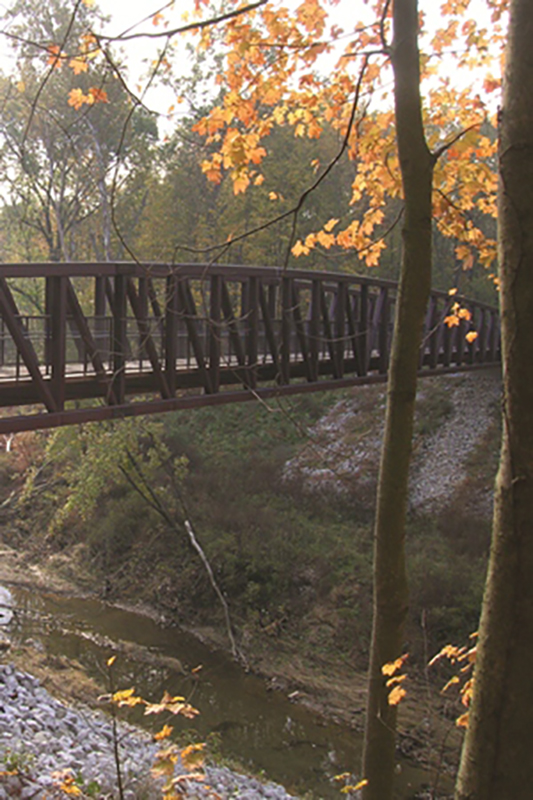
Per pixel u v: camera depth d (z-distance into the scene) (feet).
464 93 20.72
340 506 79.25
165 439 93.20
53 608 63.72
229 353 46.24
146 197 118.32
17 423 33.35
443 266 131.23
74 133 84.02
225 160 18.52
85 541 76.28
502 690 8.08
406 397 14.99
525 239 7.84
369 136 19.99
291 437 96.43
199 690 50.70
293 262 107.45
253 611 61.82
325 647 57.77
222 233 104.63
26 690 37.17
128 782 25.84
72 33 63.46
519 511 8.02
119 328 38.86
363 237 21.21
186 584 65.57
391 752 15.40
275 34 17.75
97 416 37.14
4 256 118.32
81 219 96.27
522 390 7.93
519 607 8.04
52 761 27.89
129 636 58.70
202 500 78.64
